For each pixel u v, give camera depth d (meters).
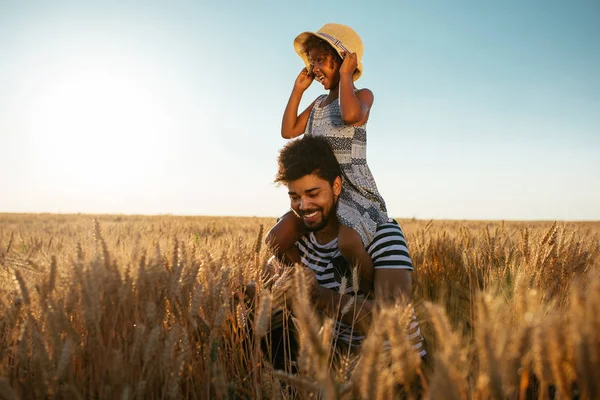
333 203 2.63
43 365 1.49
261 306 1.80
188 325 1.86
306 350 1.29
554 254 2.95
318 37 3.11
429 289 4.08
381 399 1.13
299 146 2.57
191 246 2.30
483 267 3.72
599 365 1.02
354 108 2.76
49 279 1.70
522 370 1.22
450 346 1.19
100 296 1.62
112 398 1.52
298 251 3.01
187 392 1.79
